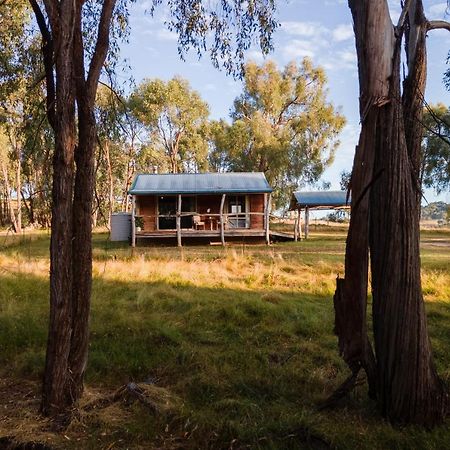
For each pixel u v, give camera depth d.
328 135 41.06
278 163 38.28
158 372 4.80
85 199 3.79
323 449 3.27
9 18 7.50
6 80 7.80
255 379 4.47
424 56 3.89
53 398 3.68
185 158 47.34
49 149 5.58
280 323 6.70
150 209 23.11
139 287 9.04
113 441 3.37
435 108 29.64
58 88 3.57
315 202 23.67
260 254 15.52
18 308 7.08
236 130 39.81
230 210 23.41
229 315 6.97
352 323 3.64
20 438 3.38
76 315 3.81
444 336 6.03
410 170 3.66
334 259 13.68
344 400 3.92
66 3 3.53
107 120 5.73
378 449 3.20
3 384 4.51
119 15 5.96
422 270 11.13
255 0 6.20
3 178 35.50
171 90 40.34
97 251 16.11
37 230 28.69
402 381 3.48
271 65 40.66
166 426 3.55
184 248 18.91
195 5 6.23
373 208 3.63
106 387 4.42
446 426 3.47
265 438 3.32
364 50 3.57
